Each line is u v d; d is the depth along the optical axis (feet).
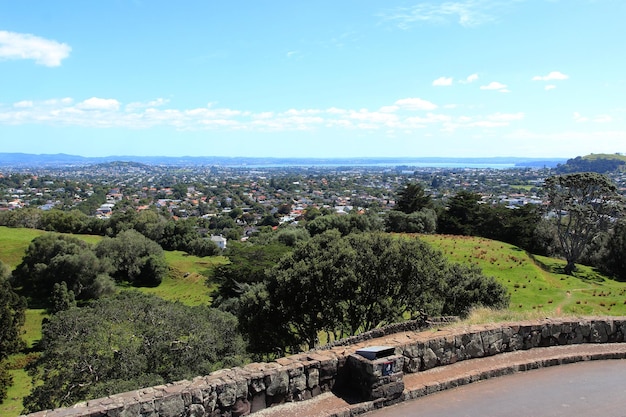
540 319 36.52
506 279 112.47
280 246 175.63
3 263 194.18
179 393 21.75
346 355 26.99
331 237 88.94
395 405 25.23
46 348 77.66
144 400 20.93
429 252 82.53
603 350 33.78
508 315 48.32
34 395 70.95
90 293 195.62
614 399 25.57
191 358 72.13
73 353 69.31
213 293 184.96
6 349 110.32
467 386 27.71
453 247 137.49
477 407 24.67
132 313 79.82
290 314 76.95
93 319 76.28
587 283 124.88
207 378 23.68
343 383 26.78
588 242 156.04
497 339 32.99
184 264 253.03
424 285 77.10
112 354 70.28
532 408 24.41
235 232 377.09
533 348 34.14
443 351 30.48
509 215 204.13
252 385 23.82
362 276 75.51
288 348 86.48
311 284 74.69
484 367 30.01
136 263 223.71
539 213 166.09
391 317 72.38
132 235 239.71
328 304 73.77
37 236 225.76
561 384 27.86
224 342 80.33
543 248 188.75
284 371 24.82
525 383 28.07
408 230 218.79
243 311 86.99
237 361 73.36
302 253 84.74
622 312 89.86
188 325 77.10
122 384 60.08
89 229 301.22
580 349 34.09
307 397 25.53
